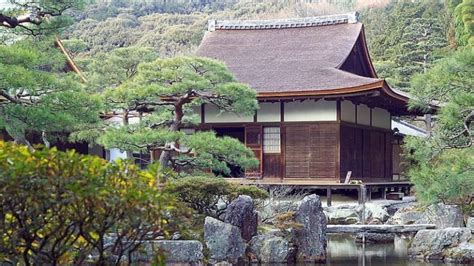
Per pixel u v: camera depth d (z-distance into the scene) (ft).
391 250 53.83
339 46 93.66
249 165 57.11
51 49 49.85
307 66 88.58
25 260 16.07
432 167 49.34
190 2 290.15
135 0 275.18
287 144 82.12
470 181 44.91
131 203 15.33
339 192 85.71
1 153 15.48
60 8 43.52
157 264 18.72
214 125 84.64
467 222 53.72
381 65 158.92
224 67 62.44
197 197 48.83
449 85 48.80
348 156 82.89
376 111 93.86
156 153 81.20
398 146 103.81
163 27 233.35
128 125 60.23
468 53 45.85
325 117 80.79
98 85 88.38
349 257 49.49
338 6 281.74
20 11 43.65
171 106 70.59
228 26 103.14
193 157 59.57
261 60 92.79
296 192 75.56
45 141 62.75
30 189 14.96
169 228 17.04
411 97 54.24
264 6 279.69
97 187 15.03
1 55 40.01
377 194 88.79
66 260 18.26
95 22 229.45
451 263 46.78
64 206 15.34
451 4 166.71
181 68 61.11
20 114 39.37
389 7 232.53
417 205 69.62
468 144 49.62
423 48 162.30
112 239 20.76
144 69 62.03
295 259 46.65
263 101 81.71
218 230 43.52
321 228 47.55
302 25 100.27
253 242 46.16
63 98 40.65
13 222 16.05
